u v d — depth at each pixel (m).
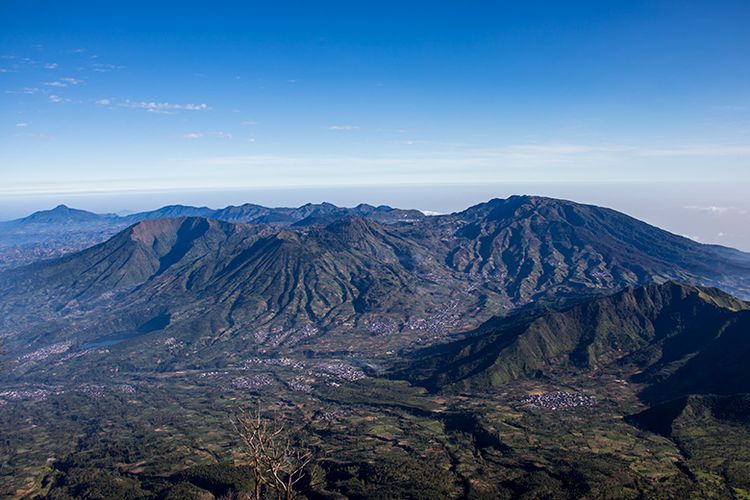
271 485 89.12
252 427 94.69
